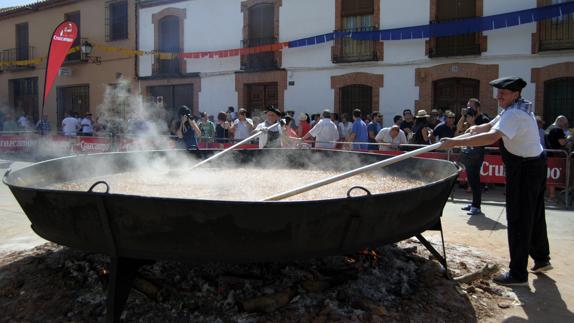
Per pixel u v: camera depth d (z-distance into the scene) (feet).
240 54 49.34
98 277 11.35
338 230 8.82
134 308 10.10
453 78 40.81
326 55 45.62
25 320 9.96
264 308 9.89
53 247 14.33
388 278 11.76
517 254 12.16
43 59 65.92
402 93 42.29
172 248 8.54
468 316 10.48
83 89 64.23
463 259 14.02
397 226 9.77
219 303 10.18
